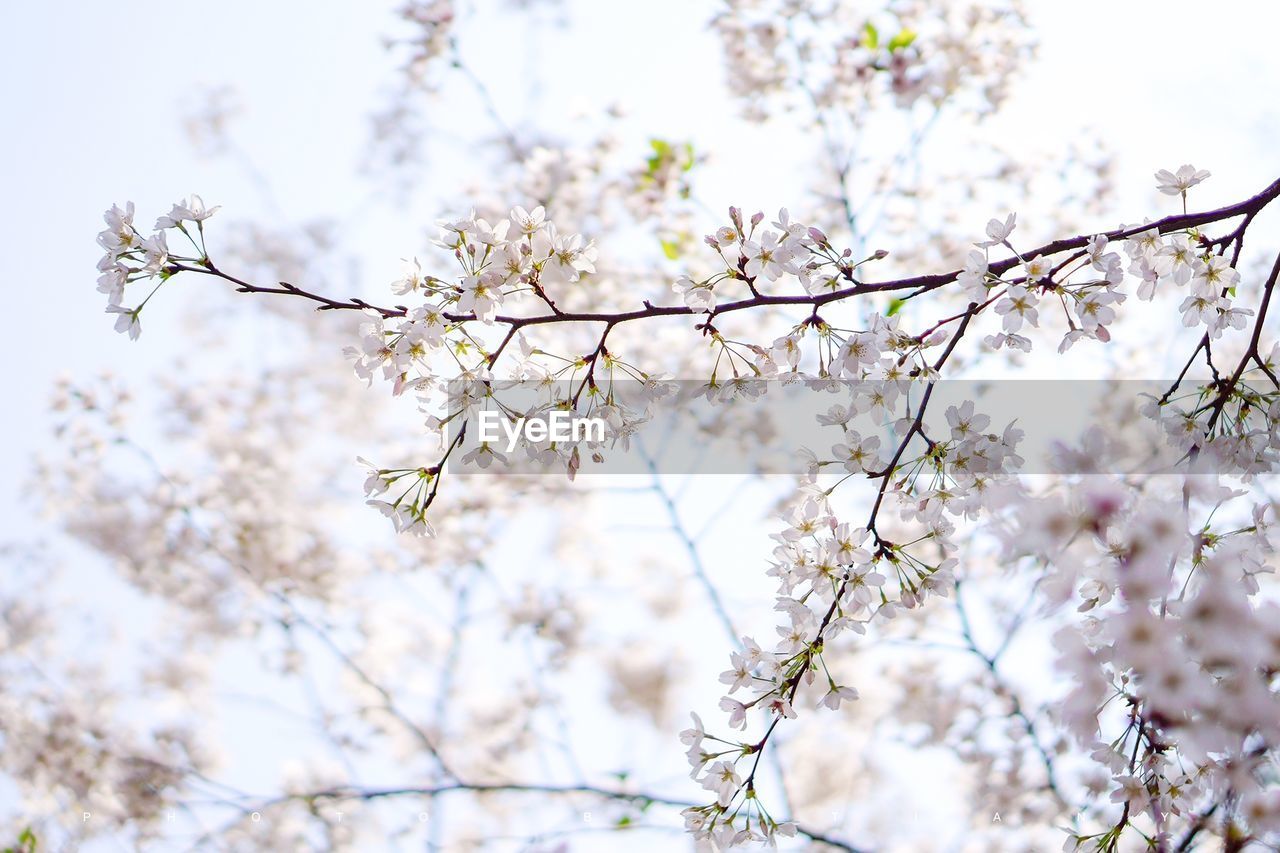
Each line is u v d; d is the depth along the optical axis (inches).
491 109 259.4
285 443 296.7
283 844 249.0
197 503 285.3
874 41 249.1
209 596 278.1
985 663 215.9
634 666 283.3
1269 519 83.0
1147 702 82.7
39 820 264.2
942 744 242.1
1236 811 78.8
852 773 263.9
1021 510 77.2
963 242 253.6
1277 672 78.7
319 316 294.2
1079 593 84.5
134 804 257.9
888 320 98.7
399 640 287.0
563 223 257.3
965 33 248.5
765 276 100.3
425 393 101.1
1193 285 96.7
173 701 288.2
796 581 99.6
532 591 283.6
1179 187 94.4
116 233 94.5
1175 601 79.2
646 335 249.8
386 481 99.7
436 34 256.7
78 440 284.7
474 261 97.0
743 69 254.8
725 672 100.4
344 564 284.7
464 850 252.8
